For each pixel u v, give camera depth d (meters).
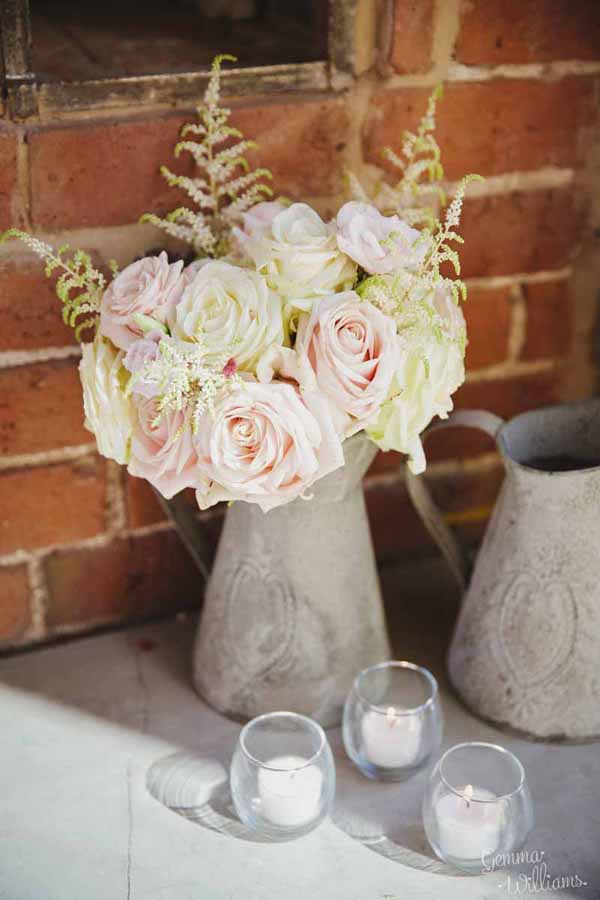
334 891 0.86
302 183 1.03
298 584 0.95
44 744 0.99
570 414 1.00
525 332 1.17
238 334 0.80
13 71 0.90
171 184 0.93
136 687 1.06
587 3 1.03
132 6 1.25
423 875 0.87
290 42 1.08
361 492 0.96
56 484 1.06
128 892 0.85
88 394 0.85
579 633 0.94
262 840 0.90
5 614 1.09
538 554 0.93
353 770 0.97
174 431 0.81
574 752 0.97
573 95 1.07
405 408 0.83
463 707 1.02
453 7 0.99
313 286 0.83
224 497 0.81
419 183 1.06
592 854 0.88
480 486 1.23
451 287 0.86
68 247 0.95
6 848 0.88
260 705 0.99
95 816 0.92
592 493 0.90
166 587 1.15
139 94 0.94
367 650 1.00
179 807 0.93
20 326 0.99
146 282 0.84
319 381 0.80
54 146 0.93
